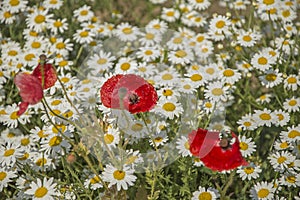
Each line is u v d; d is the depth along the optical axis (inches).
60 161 36.2
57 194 33.0
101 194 33.5
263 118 36.3
